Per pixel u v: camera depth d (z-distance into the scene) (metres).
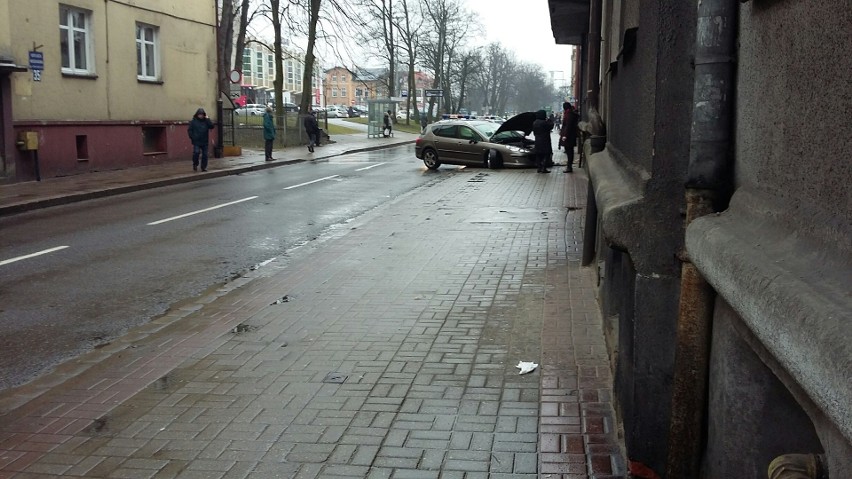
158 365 5.30
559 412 4.27
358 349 5.51
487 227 11.18
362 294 7.20
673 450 3.01
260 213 13.68
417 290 7.27
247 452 3.88
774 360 2.07
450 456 3.75
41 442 4.09
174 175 20.34
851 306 1.38
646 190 3.17
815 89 1.81
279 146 35.19
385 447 3.88
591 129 7.81
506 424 4.12
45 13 19.06
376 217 12.55
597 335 5.67
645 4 3.52
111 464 3.80
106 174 20.59
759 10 2.39
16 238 11.15
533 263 8.44
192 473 3.68
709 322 2.88
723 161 2.81
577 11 17.92
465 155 23.23
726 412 2.60
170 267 9.02
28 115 18.64
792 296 1.59
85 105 20.81
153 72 24.31
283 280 7.95
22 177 18.45
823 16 1.75
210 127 22.05
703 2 2.76
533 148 23.02
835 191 1.66
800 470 1.78
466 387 4.69
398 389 4.69
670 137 3.12
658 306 3.21
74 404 4.63
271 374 5.04
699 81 2.80
